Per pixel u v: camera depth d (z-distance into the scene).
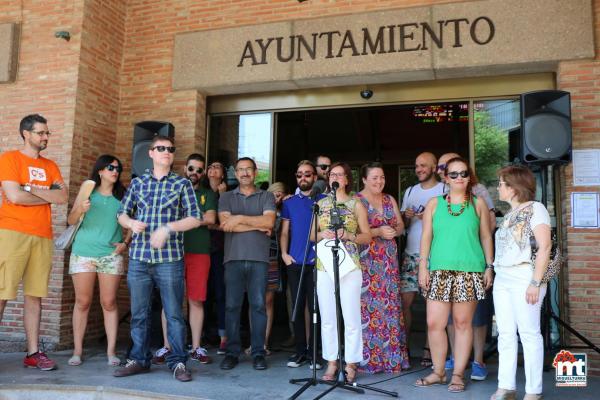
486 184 4.91
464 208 3.57
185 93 5.60
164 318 4.28
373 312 4.12
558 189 4.62
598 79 4.45
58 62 5.30
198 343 4.37
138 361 3.76
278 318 6.81
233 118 5.82
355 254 3.67
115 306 4.15
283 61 5.26
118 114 5.80
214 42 5.52
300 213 4.29
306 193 4.40
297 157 7.35
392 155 9.59
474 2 4.79
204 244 4.39
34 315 3.96
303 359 4.22
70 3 5.35
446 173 3.71
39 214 3.92
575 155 4.43
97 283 5.32
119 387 3.39
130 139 5.72
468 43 4.76
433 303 3.61
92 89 5.41
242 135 5.77
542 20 4.61
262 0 5.45
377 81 5.23
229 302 4.08
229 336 4.09
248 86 5.47
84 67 5.30
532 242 3.23
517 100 4.93
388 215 4.25
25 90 5.39
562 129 4.10
